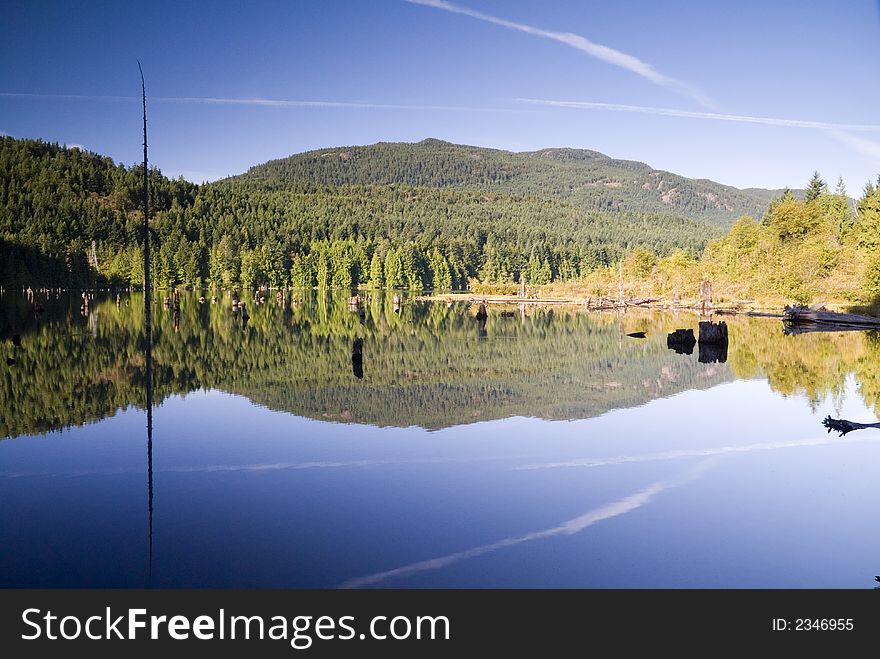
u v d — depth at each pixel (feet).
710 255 396.78
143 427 56.24
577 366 94.73
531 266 653.71
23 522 33.99
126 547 30.76
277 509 35.81
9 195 631.97
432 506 36.32
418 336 144.25
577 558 29.71
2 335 137.08
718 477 41.91
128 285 505.25
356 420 59.36
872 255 234.58
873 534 32.48
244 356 105.09
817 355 105.91
